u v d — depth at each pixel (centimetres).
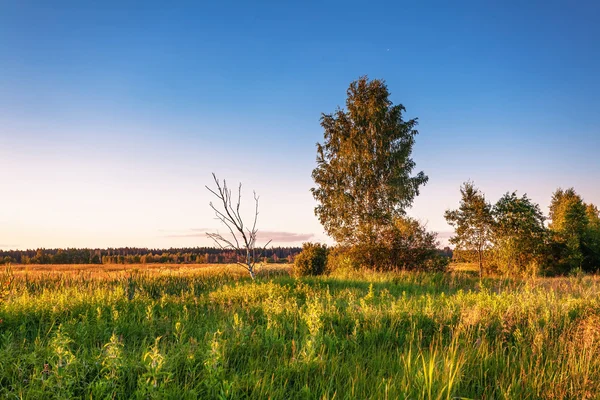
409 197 2839
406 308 758
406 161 2852
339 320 685
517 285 1569
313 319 574
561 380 420
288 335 604
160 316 745
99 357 400
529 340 580
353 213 2778
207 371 390
